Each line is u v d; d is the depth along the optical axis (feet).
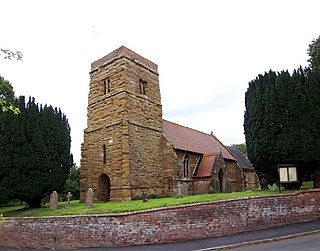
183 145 98.58
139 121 83.76
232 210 54.95
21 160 70.23
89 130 88.63
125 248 47.37
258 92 71.87
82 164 87.56
